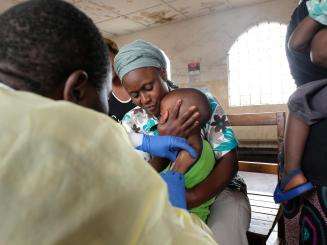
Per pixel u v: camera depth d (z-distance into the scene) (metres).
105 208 0.30
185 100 0.82
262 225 1.40
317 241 0.96
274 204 1.68
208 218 1.12
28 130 0.29
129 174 0.32
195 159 0.78
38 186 0.28
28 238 0.27
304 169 0.99
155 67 0.93
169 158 0.84
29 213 0.27
